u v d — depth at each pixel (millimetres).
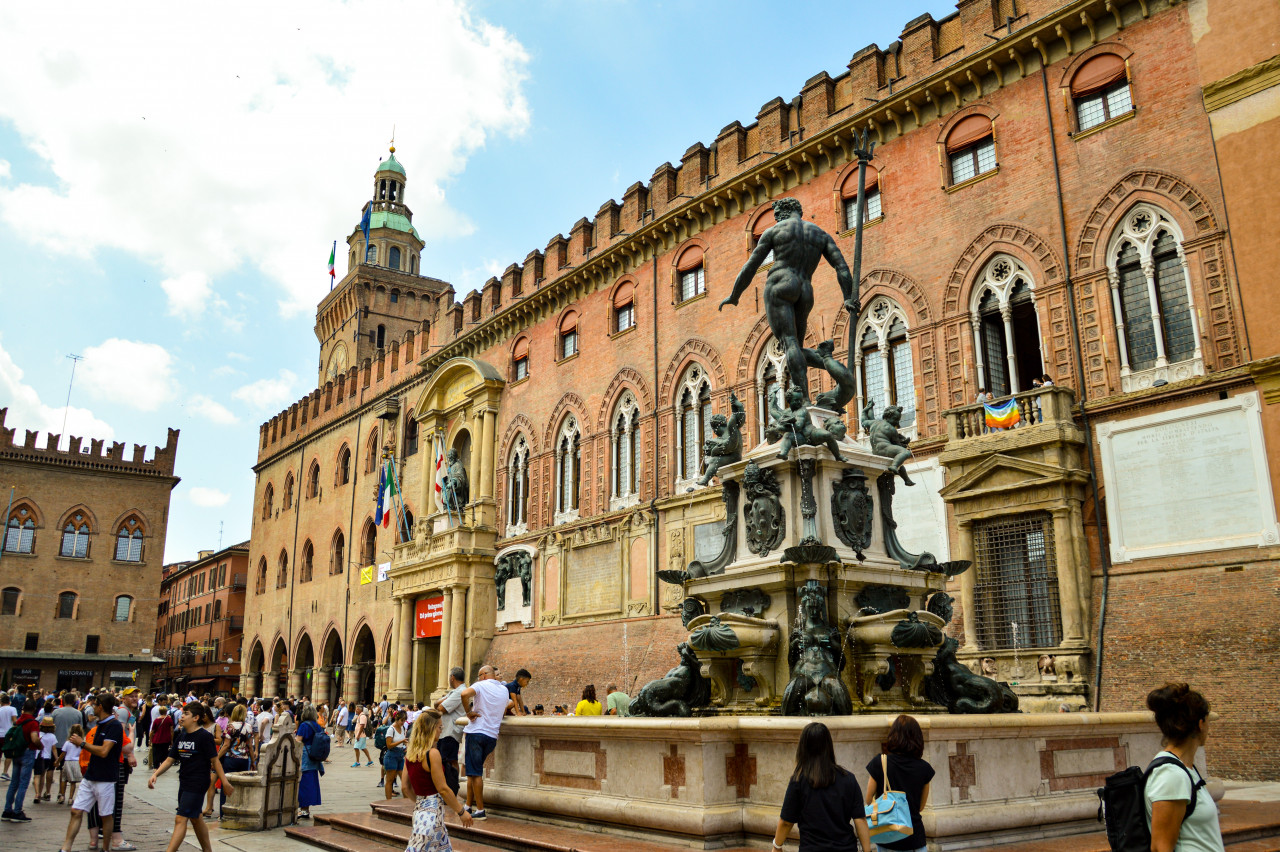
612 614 35000
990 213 25953
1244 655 19141
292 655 59312
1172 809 4746
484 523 42719
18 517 69250
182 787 11055
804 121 31609
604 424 37625
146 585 72438
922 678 10867
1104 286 23375
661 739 9797
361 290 68500
